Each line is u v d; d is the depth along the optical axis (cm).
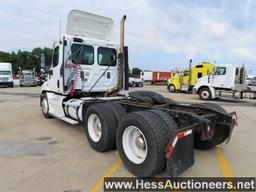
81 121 547
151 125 326
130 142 371
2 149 462
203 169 386
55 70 645
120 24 612
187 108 469
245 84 1587
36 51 6819
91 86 632
